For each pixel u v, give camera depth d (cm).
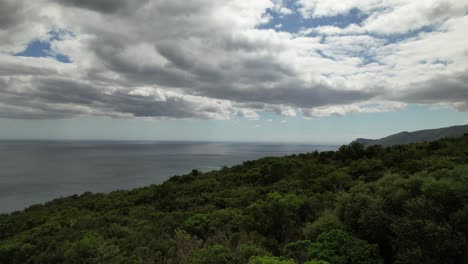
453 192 846
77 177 13175
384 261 875
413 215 839
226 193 2802
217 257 905
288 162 3597
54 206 4131
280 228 1324
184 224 1588
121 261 963
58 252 1135
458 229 757
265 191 2538
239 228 1369
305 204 1498
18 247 1430
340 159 3334
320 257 823
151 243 1194
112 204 3197
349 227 989
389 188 1063
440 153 2395
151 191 3512
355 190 1170
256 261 779
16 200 8362
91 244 1043
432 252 726
